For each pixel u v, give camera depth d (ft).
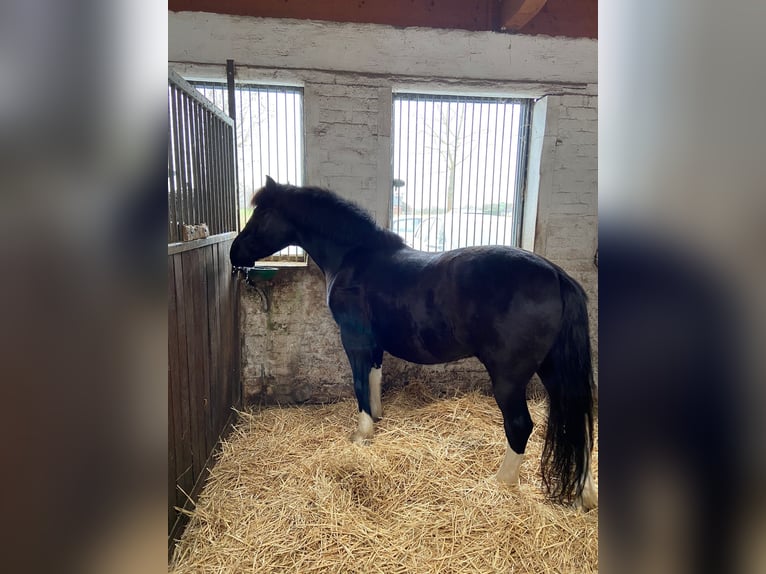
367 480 5.95
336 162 8.54
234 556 4.76
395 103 8.82
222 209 7.47
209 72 8.07
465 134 9.09
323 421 8.23
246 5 8.07
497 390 5.71
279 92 8.54
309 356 9.02
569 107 8.84
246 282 8.52
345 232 7.17
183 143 5.57
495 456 6.81
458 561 4.71
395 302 6.43
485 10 8.55
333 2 8.24
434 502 5.62
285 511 5.42
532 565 4.68
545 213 9.14
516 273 5.46
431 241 9.34
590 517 5.32
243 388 8.92
